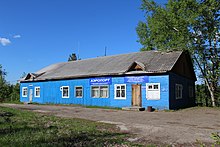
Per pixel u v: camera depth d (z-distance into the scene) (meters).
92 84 30.23
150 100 25.91
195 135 10.82
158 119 16.83
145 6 32.38
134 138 10.09
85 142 8.97
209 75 30.25
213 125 14.17
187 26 29.48
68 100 32.56
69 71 34.84
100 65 32.91
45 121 14.45
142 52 33.03
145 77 26.39
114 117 17.88
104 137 10.05
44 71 39.66
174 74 27.11
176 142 9.41
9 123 13.00
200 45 30.27
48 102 34.84
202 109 25.14
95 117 17.73
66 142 8.80
